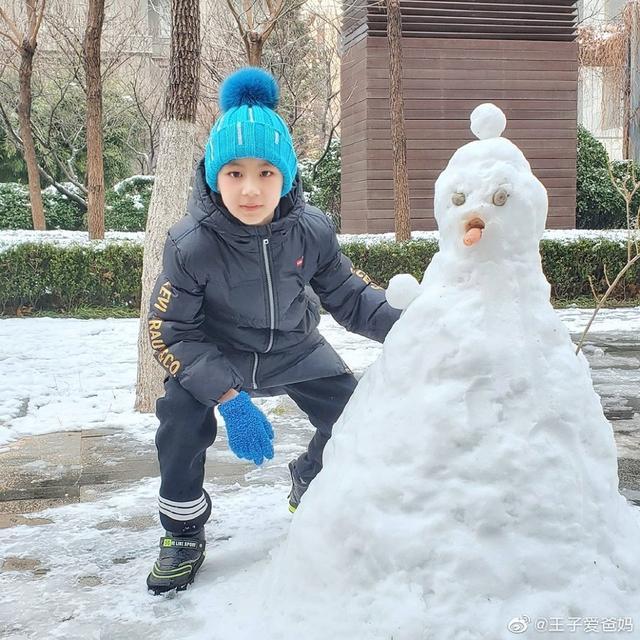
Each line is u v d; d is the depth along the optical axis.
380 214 15.22
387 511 2.03
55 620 2.52
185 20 5.21
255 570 2.75
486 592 1.91
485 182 2.14
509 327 2.10
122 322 11.09
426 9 14.96
